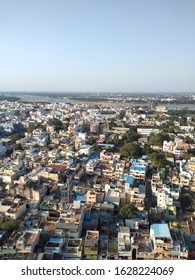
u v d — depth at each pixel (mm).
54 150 157125
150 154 150625
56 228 72688
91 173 128000
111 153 155625
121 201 96688
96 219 83188
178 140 192250
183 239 71812
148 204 100625
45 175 115750
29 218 84312
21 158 146500
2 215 84062
